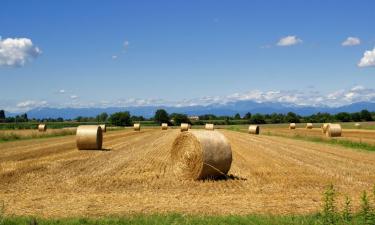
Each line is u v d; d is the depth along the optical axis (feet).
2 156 101.19
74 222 40.01
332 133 185.98
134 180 66.69
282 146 133.08
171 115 497.87
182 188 60.39
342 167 82.23
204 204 49.57
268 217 42.34
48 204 49.67
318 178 68.64
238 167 81.51
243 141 157.28
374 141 154.92
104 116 545.85
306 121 498.69
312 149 122.62
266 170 77.36
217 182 65.21
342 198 53.26
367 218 39.34
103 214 44.80
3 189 59.36
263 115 532.32
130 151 114.73
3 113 546.67
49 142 150.61
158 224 39.52
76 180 66.49
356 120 496.23
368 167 82.64
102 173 73.61
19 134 196.65
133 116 543.39
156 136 197.67
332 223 39.55
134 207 48.03
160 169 78.79
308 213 45.01
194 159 67.77
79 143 117.50
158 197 53.72
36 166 81.15
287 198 53.21
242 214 44.68
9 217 42.47
